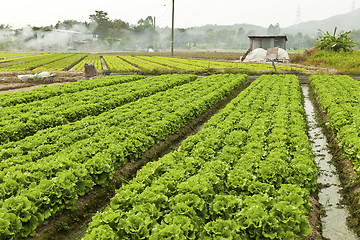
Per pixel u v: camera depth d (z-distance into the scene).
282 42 66.31
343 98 20.78
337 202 10.63
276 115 16.80
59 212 9.32
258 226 7.05
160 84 28.81
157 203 8.25
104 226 7.14
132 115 17.22
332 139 16.14
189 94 23.42
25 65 54.53
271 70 41.66
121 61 68.31
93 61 69.75
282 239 7.18
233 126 15.15
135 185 8.99
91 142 12.97
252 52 65.00
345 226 9.36
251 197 8.10
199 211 7.99
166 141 15.74
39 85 34.97
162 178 9.08
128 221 7.29
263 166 10.20
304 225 7.57
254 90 24.55
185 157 11.54
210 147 12.21
